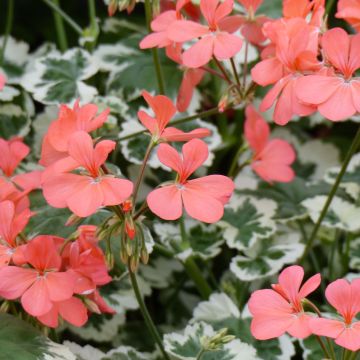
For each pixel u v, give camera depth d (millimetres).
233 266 816
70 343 771
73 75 844
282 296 648
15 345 684
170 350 735
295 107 679
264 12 904
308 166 949
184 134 664
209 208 637
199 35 703
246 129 847
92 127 676
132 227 641
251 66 903
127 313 883
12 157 737
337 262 874
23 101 894
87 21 1030
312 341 753
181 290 899
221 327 775
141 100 881
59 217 762
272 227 839
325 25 703
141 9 1000
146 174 896
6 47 950
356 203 856
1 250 670
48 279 653
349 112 655
